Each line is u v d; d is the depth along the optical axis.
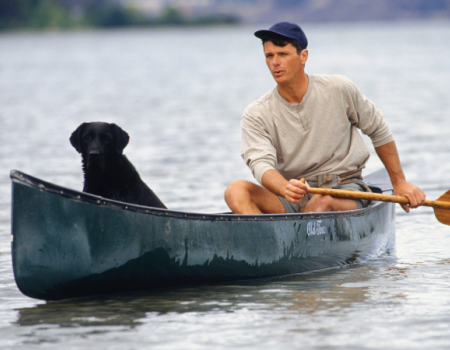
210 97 77.62
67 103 73.69
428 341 10.94
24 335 11.52
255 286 14.79
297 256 16.00
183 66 145.75
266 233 15.45
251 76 110.38
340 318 12.21
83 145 17.70
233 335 11.36
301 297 13.74
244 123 17.08
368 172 32.44
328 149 16.84
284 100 16.70
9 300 13.77
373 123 17.27
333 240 16.78
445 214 17.45
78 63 162.00
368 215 17.95
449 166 31.86
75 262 13.06
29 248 12.66
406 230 21.19
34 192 12.61
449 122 49.03
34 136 48.06
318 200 16.86
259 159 16.30
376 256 18.08
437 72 102.50
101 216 13.23
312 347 10.74
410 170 31.16
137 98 78.62
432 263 16.83
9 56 195.12
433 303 13.04
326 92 16.66
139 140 45.22
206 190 27.95
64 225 12.91
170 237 14.07
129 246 13.59
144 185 18.31
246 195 16.45
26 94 85.56
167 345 10.94
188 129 50.59
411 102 64.06
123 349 10.78
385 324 11.81
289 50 16.14
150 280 14.15
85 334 11.52
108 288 13.77
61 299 13.55
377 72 105.88
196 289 14.47
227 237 14.86
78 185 30.09
